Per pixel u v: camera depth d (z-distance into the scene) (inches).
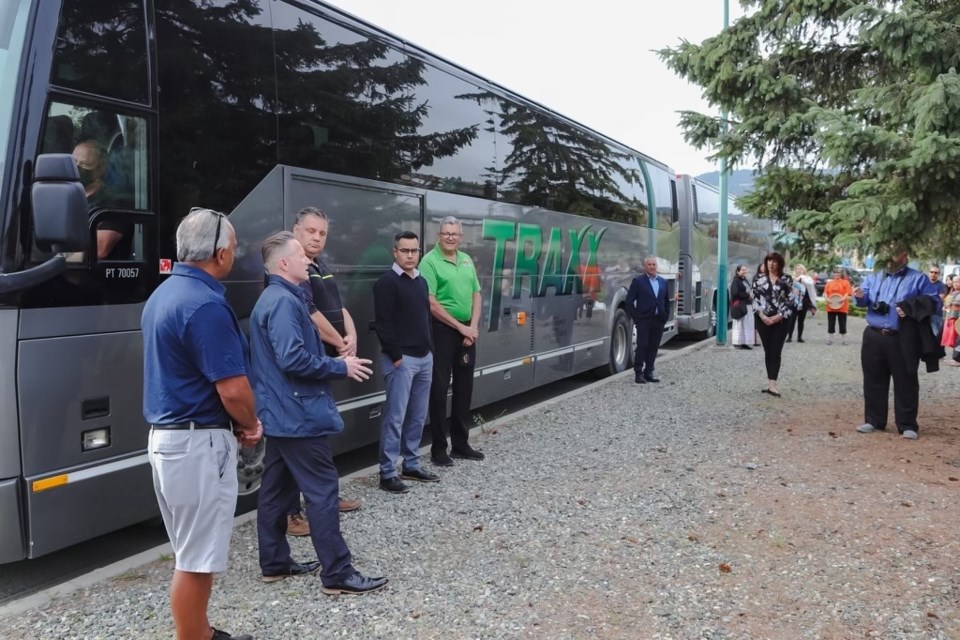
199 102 192.2
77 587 171.2
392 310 237.0
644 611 159.9
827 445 308.3
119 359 173.9
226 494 126.2
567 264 430.6
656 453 296.4
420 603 162.9
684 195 722.2
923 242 299.6
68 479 164.6
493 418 384.2
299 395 160.1
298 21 226.7
